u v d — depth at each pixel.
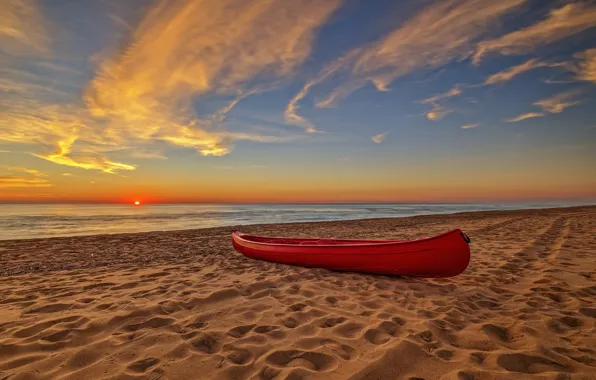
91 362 2.17
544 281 4.26
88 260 6.68
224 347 2.39
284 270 5.33
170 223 20.84
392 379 1.94
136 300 3.57
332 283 4.42
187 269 5.54
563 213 24.16
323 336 2.59
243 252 6.86
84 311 3.22
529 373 2.00
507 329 2.76
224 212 41.28
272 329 2.75
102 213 37.41
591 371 2.01
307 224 17.89
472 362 2.14
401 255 4.62
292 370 2.02
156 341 2.49
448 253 4.29
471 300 3.61
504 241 8.13
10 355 2.27
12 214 33.94
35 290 4.17
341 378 1.93
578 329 2.72
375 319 2.96
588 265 5.17
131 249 8.33
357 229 14.05
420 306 3.39
